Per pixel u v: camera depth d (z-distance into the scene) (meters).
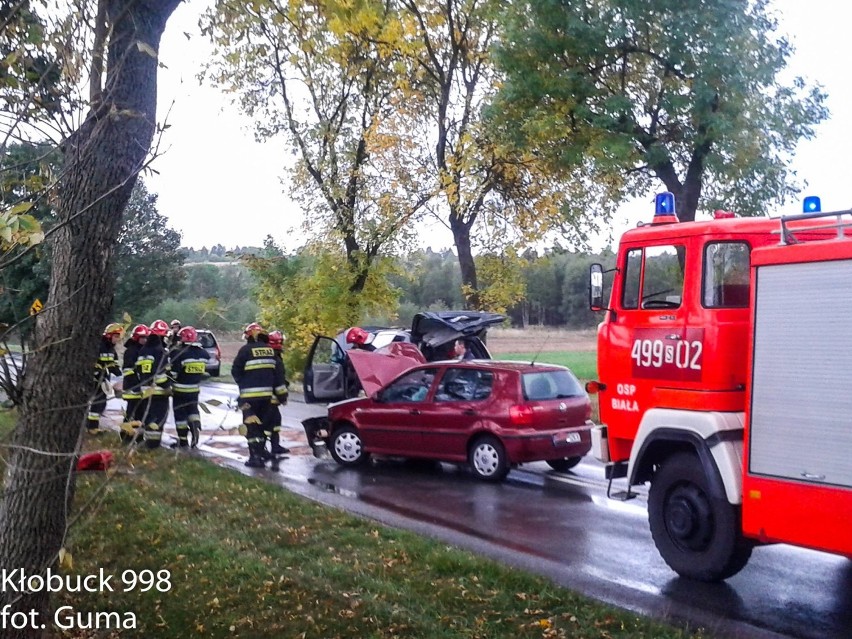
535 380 10.36
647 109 15.54
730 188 15.63
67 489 3.63
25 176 3.76
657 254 6.71
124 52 3.85
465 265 19.44
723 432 5.95
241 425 4.18
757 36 14.37
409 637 4.77
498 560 6.52
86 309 3.88
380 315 22.91
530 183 18.95
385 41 17.44
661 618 5.39
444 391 10.78
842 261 5.05
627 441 7.00
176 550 6.50
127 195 3.97
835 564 6.78
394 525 7.99
